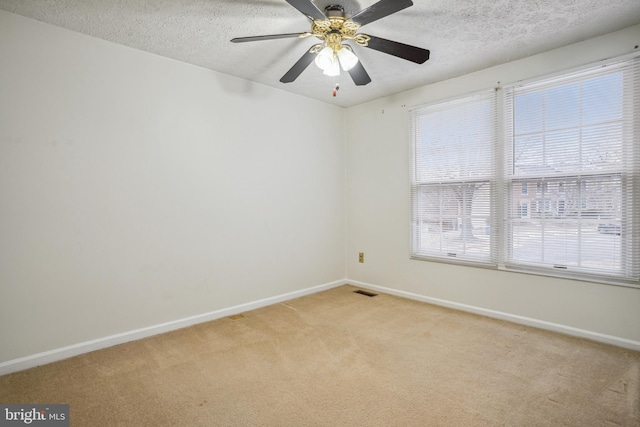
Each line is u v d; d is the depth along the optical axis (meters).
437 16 2.04
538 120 2.58
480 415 1.55
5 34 1.94
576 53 2.39
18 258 2.00
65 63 2.14
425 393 1.73
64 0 1.83
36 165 2.05
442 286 3.19
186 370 1.99
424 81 3.14
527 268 2.66
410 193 3.40
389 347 2.28
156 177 2.54
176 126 2.64
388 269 3.63
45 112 2.08
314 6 1.57
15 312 1.99
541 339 2.39
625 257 2.23
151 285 2.53
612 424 1.48
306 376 1.91
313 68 2.80
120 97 2.37
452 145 3.08
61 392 1.76
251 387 1.80
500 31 2.23
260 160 3.20
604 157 2.30
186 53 2.52
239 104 3.02
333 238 3.92
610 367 1.98
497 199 2.80
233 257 3.01
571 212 2.44
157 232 2.55
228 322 2.79
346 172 4.05
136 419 1.54
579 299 2.42
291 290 3.48
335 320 2.81
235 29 2.17
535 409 1.59
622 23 2.13
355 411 1.59
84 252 2.23
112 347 2.31
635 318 2.21
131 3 1.87
